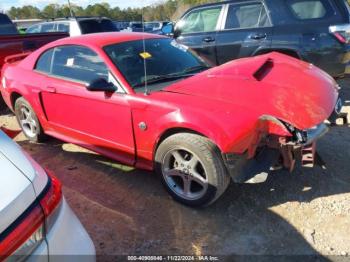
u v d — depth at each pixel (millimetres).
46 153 4734
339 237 2865
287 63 3785
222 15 7035
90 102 3818
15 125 6098
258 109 2928
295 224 3037
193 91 3271
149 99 3305
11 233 1522
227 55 7035
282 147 2941
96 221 3211
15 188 1640
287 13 6246
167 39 4496
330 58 5965
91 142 4070
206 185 3092
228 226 3068
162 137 3342
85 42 4027
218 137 2838
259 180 2914
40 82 4438
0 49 6316
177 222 3152
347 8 5957
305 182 3623
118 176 3996
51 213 1751
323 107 3074
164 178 3412
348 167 3875
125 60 3781
